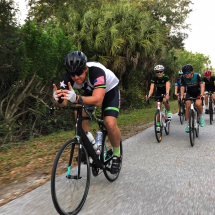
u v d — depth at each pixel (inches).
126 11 488.4
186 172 136.1
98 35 424.2
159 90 250.4
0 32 235.1
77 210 92.5
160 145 207.2
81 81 103.5
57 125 339.6
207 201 99.5
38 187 119.0
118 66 453.7
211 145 200.4
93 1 492.1
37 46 261.9
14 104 274.8
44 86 295.7
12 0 229.8
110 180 123.6
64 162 98.6
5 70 266.7
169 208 94.3
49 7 374.6
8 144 238.2
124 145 211.9
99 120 114.1
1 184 127.5
